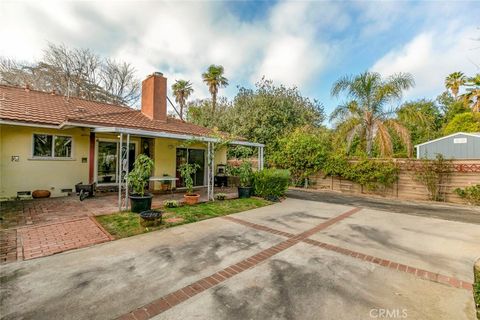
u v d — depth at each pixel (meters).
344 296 3.01
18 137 8.27
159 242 4.79
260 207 8.45
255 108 19.59
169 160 11.42
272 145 17.53
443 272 3.72
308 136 15.31
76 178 9.48
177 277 3.42
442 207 9.20
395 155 14.03
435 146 15.56
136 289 3.09
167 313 2.64
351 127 13.00
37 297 2.87
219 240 4.99
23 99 10.00
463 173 10.07
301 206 8.87
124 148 10.77
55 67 20.91
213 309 2.72
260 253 4.35
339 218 7.12
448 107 24.08
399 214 7.85
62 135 9.16
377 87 12.80
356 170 12.52
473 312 2.74
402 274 3.63
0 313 2.57
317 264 3.93
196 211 7.36
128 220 6.13
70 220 6.00
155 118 11.51
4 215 6.32
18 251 4.20
